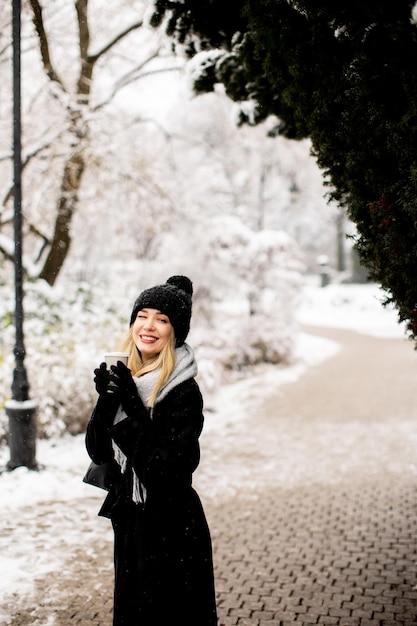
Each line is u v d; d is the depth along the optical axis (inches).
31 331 386.3
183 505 106.7
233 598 171.0
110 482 108.7
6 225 564.4
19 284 276.5
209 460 323.0
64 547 205.6
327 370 647.8
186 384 106.7
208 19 180.9
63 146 502.0
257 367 660.1
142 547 104.9
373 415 428.5
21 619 157.0
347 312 1445.6
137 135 563.8
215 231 615.8
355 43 128.7
